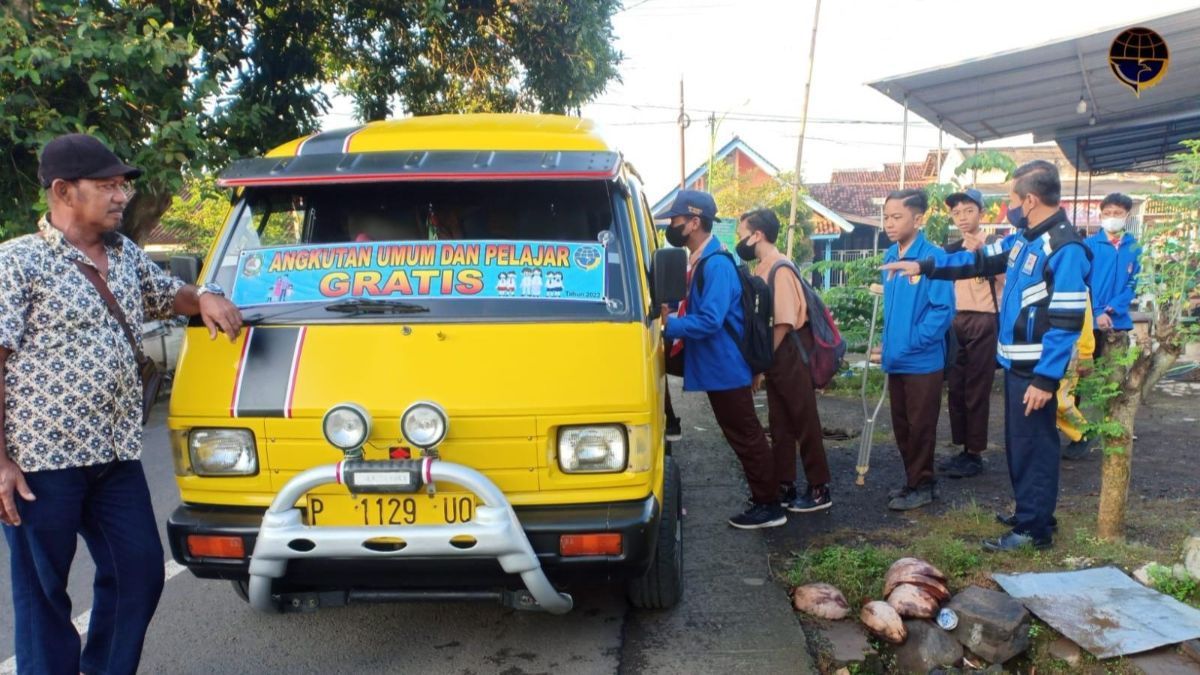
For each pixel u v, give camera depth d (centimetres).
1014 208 481
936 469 577
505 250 334
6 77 808
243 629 385
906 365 490
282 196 370
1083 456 593
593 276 327
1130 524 450
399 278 329
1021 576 386
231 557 300
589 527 291
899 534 461
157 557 303
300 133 1172
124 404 287
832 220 2555
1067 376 414
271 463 303
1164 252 392
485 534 278
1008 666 346
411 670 343
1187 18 704
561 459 298
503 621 386
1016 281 412
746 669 335
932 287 473
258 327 317
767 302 466
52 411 268
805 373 496
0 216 854
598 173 330
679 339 459
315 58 1215
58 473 273
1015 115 1059
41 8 807
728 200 2606
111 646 301
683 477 598
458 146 358
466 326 311
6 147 831
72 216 274
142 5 964
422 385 297
